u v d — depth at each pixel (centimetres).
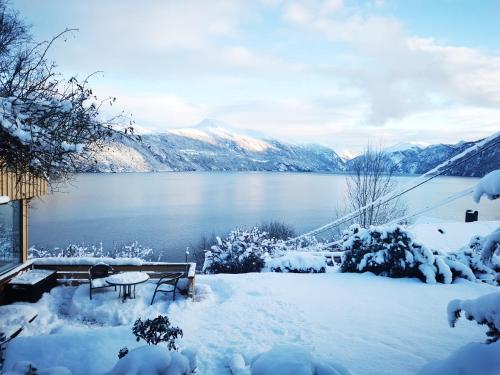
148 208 6012
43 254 2273
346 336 634
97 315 722
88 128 465
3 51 496
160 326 429
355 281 998
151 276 932
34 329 641
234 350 573
